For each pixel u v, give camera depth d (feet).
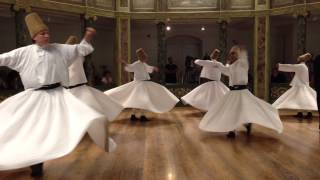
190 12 36.94
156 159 15.65
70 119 11.98
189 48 48.19
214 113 20.71
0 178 13.16
